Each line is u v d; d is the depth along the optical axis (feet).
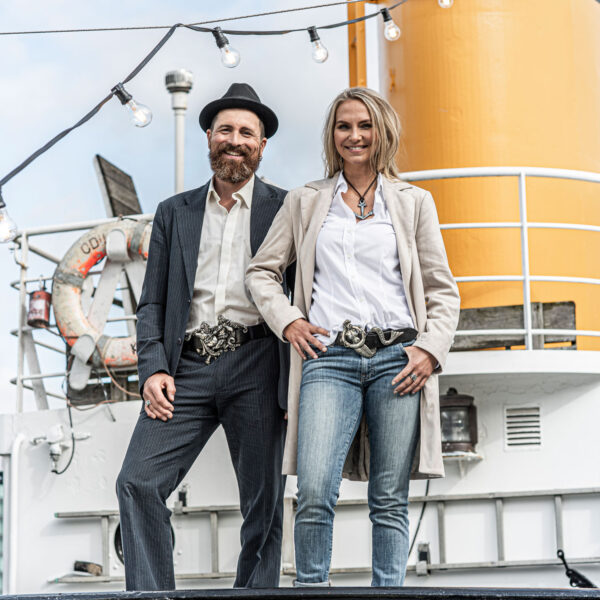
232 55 19.86
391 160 15.05
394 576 14.01
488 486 21.88
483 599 12.01
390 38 21.29
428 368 14.19
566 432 21.94
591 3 28.32
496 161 26.73
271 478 16.29
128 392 24.36
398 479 14.21
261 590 12.42
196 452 16.35
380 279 14.43
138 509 15.67
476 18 27.37
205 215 16.67
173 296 16.39
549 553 21.38
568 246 25.89
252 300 16.20
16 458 24.36
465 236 25.79
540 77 27.20
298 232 15.03
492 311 22.76
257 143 16.62
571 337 22.82
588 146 27.53
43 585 23.66
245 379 16.08
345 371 14.21
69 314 25.41
